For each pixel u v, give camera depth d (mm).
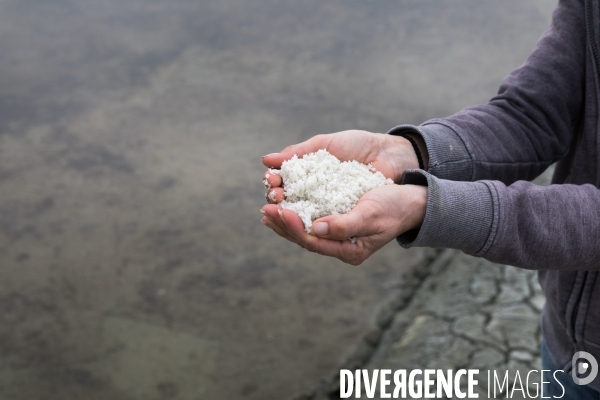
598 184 1077
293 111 4496
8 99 4801
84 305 2969
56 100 4777
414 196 996
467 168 1110
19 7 6391
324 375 2555
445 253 3178
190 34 5785
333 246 1008
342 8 6211
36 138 4316
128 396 2494
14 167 4016
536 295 2719
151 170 3920
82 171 3945
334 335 2752
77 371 2621
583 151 1117
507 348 2459
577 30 1153
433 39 5496
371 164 1201
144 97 4781
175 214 3541
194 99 4730
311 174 1155
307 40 5590
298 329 2795
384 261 3178
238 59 5305
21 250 3326
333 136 1224
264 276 3107
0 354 2721
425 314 2773
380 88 4746
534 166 1173
